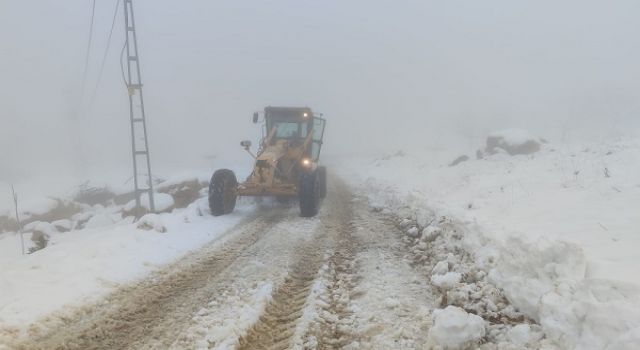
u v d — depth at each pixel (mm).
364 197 11984
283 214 9297
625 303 2572
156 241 6488
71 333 3641
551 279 3439
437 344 3078
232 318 3887
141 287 4750
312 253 6121
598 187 7176
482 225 5340
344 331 3639
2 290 4414
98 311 4086
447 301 4012
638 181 6961
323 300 4320
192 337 3547
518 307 3520
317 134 12039
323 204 10734
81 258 5473
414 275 4969
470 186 10602
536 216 6113
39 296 4219
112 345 3463
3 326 3596
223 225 8070
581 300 2799
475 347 3088
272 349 3389
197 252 6215
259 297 4355
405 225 7582
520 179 9859
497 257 4414
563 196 7145
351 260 5727
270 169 9367
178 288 4750
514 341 3090
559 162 10953
